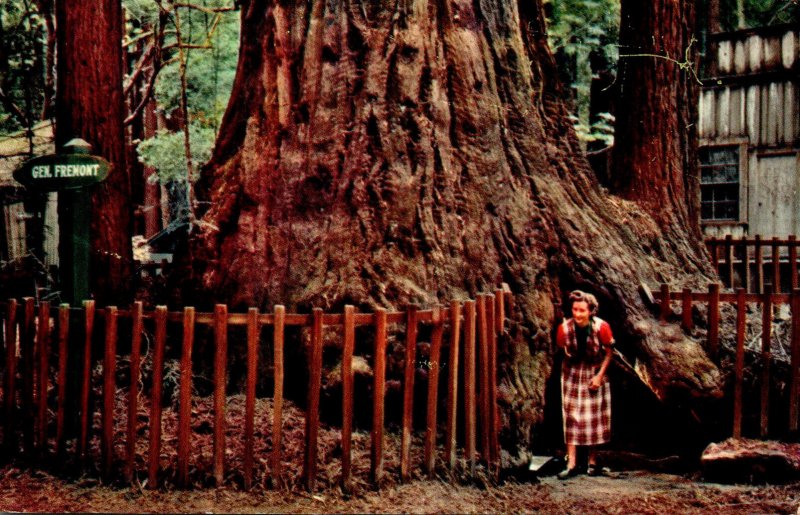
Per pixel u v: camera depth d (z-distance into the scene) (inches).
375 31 291.7
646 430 320.5
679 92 407.8
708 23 768.9
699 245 403.5
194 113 580.7
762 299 282.8
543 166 323.9
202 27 554.9
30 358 227.0
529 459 264.2
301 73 295.1
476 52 309.3
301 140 288.4
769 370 284.8
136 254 614.9
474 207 289.9
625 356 305.7
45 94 572.4
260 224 286.2
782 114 609.0
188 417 210.2
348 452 211.8
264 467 216.4
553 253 311.1
